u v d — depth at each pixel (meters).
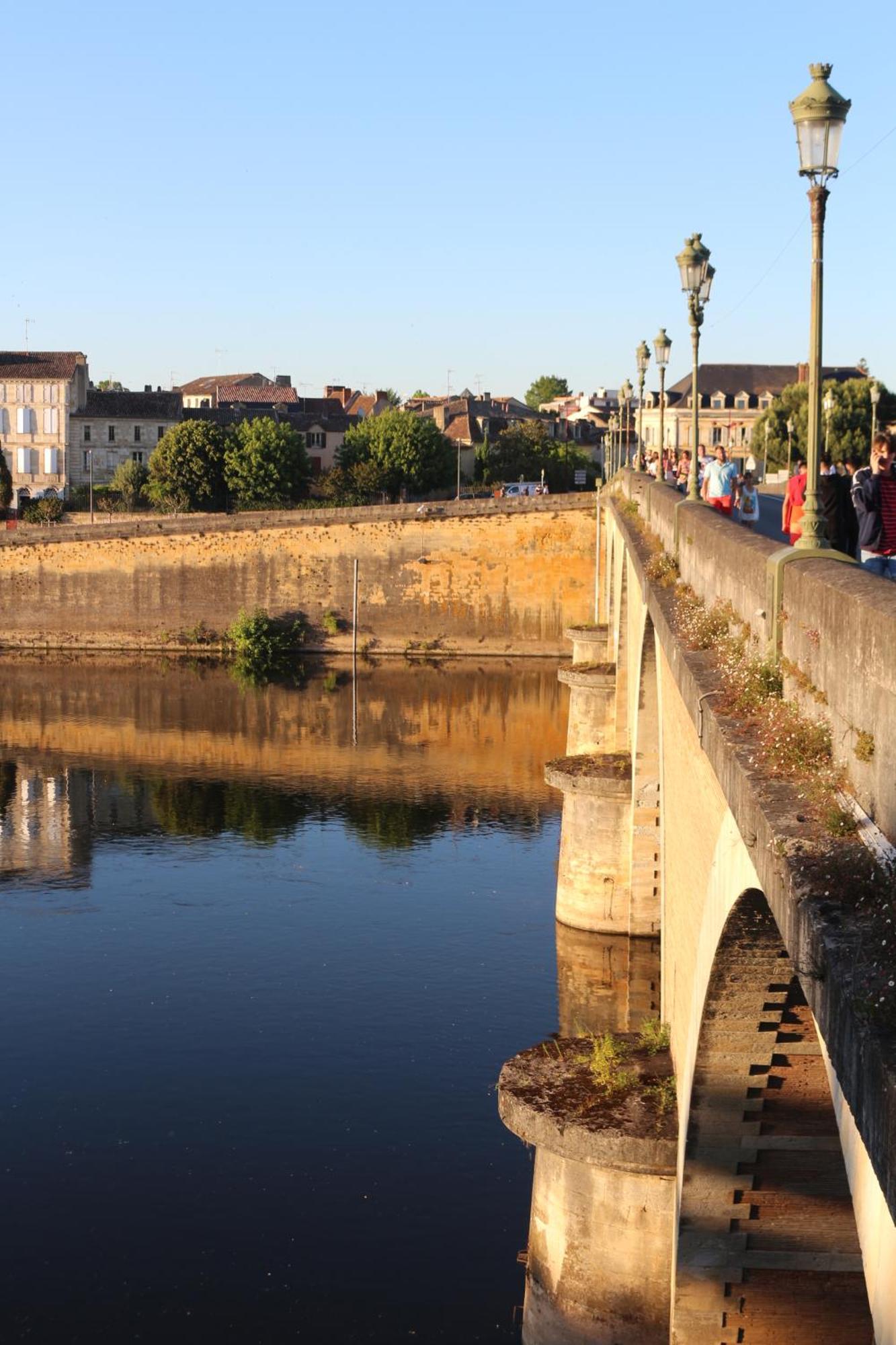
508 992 38.94
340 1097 32.34
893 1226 6.59
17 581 115.19
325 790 64.38
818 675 9.45
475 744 75.00
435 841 55.31
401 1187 28.31
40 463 147.62
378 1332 23.77
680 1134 17.53
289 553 111.31
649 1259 18.62
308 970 40.69
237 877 50.59
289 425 139.62
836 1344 16.47
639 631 33.16
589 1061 20.62
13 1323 23.95
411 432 140.88
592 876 42.69
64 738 76.56
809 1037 14.52
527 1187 28.34
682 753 17.25
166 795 63.59
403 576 110.00
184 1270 25.58
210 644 112.38
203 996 38.84
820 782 8.52
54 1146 30.14
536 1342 19.55
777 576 11.17
